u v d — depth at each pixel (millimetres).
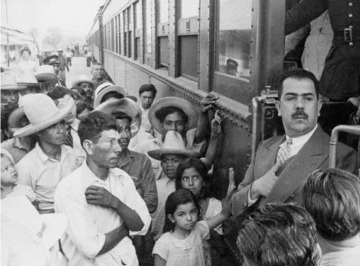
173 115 3486
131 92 8172
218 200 2955
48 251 1502
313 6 2619
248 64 2537
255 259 1013
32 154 2557
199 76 3543
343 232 1210
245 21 2578
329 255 1247
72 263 2000
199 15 3484
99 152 1992
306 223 1039
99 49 16766
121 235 2061
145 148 3654
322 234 1256
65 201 1974
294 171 1820
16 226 1431
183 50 4332
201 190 2852
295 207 1106
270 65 2311
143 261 3129
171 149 3047
